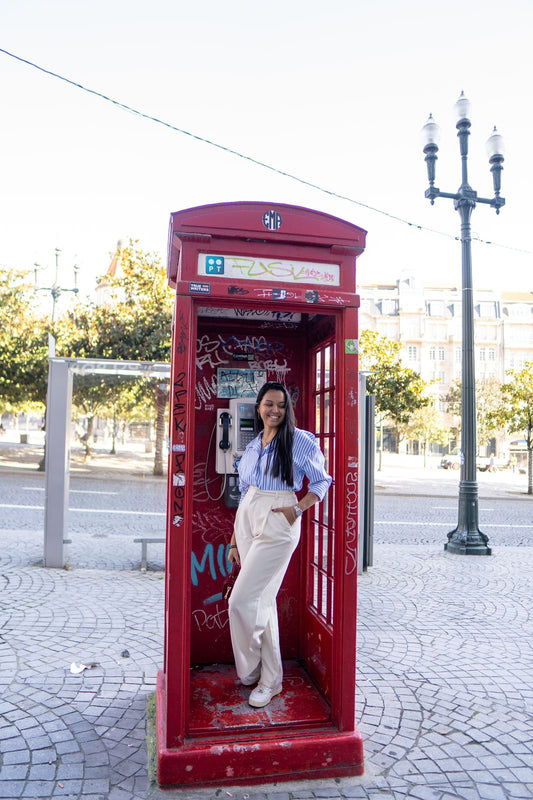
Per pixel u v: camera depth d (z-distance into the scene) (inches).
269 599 116.4
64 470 250.5
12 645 160.4
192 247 103.5
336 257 109.7
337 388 112.7
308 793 98.5
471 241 353.1
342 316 110.2
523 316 2470.5
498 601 230.5
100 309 664.4
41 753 107.7
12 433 1797.5
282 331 144.4
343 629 107.1
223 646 140.7
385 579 262.5
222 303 106.1
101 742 112.1
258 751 100.4
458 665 160.9
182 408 101.4
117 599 208.2
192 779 98.0
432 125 343.9
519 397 759.1
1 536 313.7
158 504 259.9
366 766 107.7
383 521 473.1
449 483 937.5
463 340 347.9
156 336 609.9
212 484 140.3
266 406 113.4
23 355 677.3
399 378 808.9
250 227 105.2
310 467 112.2
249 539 115.0
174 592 100.4
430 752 113.4
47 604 198.7
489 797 99.0
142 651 160.1
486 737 120.0
